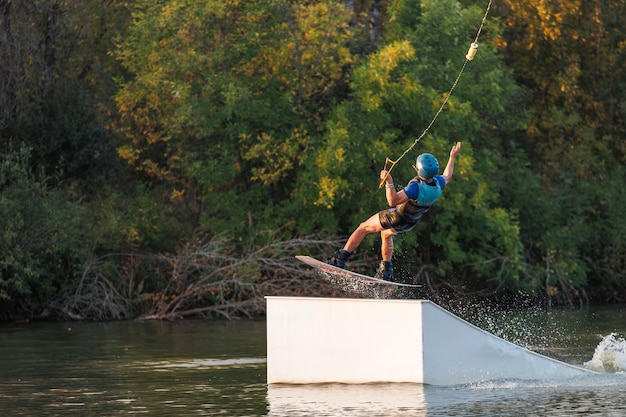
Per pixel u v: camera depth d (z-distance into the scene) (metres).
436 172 36.16
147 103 85.81
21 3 80.81
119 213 81.50
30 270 72.62
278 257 80.31
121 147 86.75
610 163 98.31
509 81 88.56
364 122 80.69
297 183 80.31
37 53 81.19
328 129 79.62
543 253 89.00
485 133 89.69
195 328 67.06
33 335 63.19
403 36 86.44
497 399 34.22
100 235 78.38
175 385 40.09
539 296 86.31
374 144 79.25
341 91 84.19
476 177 82.00
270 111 80.50
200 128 80.38
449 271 85.31
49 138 81.62
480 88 84.44
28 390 39.53
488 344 37.69
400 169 80.50
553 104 97.56
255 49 81.81
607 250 90.94
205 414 32.94
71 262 77.00
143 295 76.81
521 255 83.56
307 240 77.62
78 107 83.19
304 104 82.94
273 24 82.50
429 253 84.88
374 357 37.38
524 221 89.94
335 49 81.88
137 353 51.94
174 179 88.06
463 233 84.44
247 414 32.62
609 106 100.81
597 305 87.94
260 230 80.94
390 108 82.88
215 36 82.50
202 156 85.12
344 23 82.81
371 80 79.94
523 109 93.75
